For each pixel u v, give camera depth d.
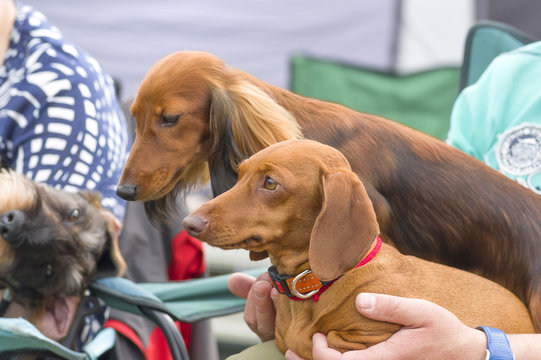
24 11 2.28
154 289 2.20
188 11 7.57
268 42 7.60
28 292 1.99
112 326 2.38
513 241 1.88
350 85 6.98
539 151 2.02
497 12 7.35
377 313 1.56
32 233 1.88
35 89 2.12
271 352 1.83
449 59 7.60
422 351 1.55
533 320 1.78
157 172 1.89
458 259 1.93
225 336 4.63
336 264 1.55
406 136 2.02
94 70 2.26
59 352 1.93
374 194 1.92
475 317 1.67
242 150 1.88
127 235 2.57
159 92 1.90
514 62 2.19
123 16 7.51
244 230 1.61
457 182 1.95
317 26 7.58
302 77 7.05
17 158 2.12
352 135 1.98
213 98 1.91
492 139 2.15
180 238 2.68
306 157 1.64
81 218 2.00
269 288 1.90
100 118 2.21
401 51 7.59
